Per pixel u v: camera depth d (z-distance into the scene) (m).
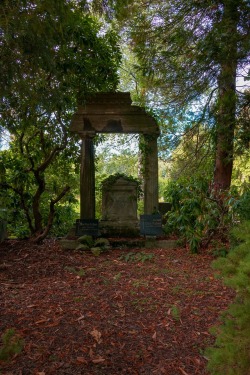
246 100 8.49
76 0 6.65
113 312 4.18
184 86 8.74
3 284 5.15
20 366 3.06
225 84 8.48
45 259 6.55
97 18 9.74
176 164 10.93
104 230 8.02
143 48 8.96
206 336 3.61
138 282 5.19
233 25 7.43
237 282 1.79
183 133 9.91
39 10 4.44
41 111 6.41
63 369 3.05
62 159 9.39
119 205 8.20
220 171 9.38
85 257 6.80
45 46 4.85
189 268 6.00
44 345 3.40
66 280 5.37
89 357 3.24
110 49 8.92
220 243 7.17
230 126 8.65
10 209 8.94
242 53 7.50
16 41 4.45
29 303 4.39
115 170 15.85
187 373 3.02
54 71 5.34
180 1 8.36
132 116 8.00
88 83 8.31
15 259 6.59
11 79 4.69
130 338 3.59
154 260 6.55
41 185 8.66
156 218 7.78
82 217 8.09
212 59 7.69
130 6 8.52
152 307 4.31
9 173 8.64
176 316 4.04
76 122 8.00
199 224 7.06
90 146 8.09
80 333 3.65
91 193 8.10
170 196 7.72
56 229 9.77
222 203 7.15
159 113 9.54
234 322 1.94
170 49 8.62
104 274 5.67
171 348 3.41
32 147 8.94
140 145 8.20
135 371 3.06
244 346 1.77
